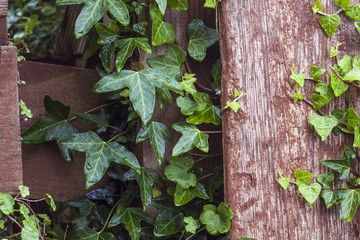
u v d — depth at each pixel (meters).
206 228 0.87
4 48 0.80
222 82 0.88
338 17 0.89
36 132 0.90
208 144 0.91
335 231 0.89
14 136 0.79
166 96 0.89
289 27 0.89
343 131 0.89
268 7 0.88
